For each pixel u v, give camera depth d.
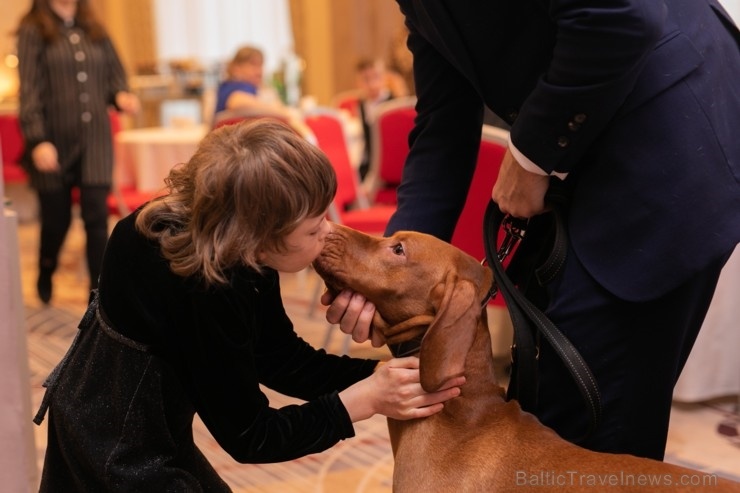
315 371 1.64
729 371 2.96
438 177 1.76
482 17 1.49
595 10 1.25
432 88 1.75
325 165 1.37
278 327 1.60
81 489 1.48
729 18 1.55
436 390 1.42
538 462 1.36
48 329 4.03
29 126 4.16
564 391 1.50
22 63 4.17
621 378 1.45
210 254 1.32
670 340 1.44
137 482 1.43
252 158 1.30
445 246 1.54
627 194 1.39
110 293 1.43
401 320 1.52
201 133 5.27
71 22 4.25
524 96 1.53
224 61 8.21
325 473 2.53
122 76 4.41
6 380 1.69
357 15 8.11
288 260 1.40
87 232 4.27
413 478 1.47
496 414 1.48
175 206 1.39
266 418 1.42
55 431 1.53
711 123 1.38
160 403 1.44
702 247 1.36
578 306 1.45
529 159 1.43
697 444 2.67
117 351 1.43
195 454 1.60
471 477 1.40
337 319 1.56
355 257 1.51
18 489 1.72
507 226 1.68
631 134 1.39
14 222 2.17
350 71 8.21
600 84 1.31
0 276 1.67
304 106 5.67
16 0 7.79
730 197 1.37
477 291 1.47
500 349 3.33
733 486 1.25
